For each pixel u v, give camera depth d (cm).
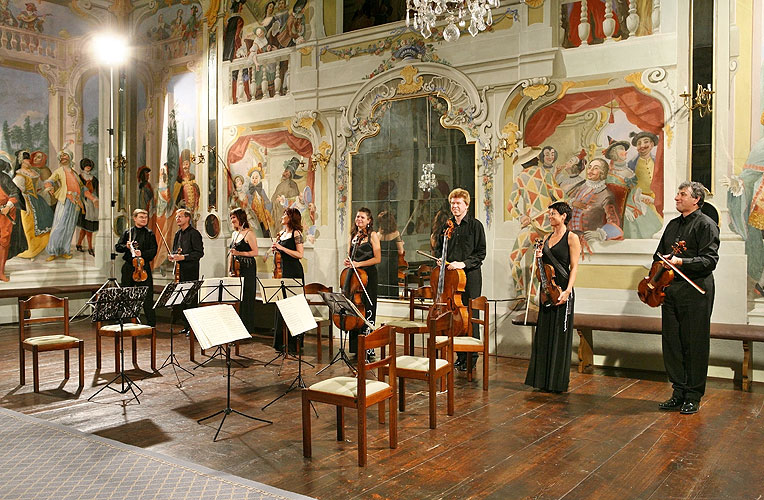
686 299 511
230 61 998
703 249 505
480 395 567
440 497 346
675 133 655
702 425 476
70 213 1078
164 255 1090
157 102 1097
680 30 649
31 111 1035
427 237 813
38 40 1042
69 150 1080
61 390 589
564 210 580
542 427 471
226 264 1000
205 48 1023
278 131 950
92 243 1106
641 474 378
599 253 696
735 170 625
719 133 631
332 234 892
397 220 839
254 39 969
